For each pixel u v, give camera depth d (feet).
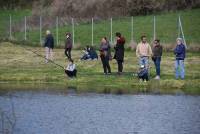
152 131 167.53
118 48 275.80
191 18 446.60
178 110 197.36
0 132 150.10
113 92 238.89
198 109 198.59
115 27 441.27
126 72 285.43
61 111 195.52
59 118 184.14
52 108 200.64
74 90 245.04
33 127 170.91
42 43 396.98
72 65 274.98
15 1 616.39
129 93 235.81
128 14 494.59
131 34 418.72
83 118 185.16
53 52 357.82
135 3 497.05
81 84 263.70
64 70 293.23
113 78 271.69
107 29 437.99
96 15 492.13
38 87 255.50
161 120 182.19
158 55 264.11
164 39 396.57
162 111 196.03
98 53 356.18
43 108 200.64
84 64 311.68
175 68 273.75
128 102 213.66
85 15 493.77
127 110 198.08
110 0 499.10
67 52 351.46
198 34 405.59
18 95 230.27
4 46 388.57
